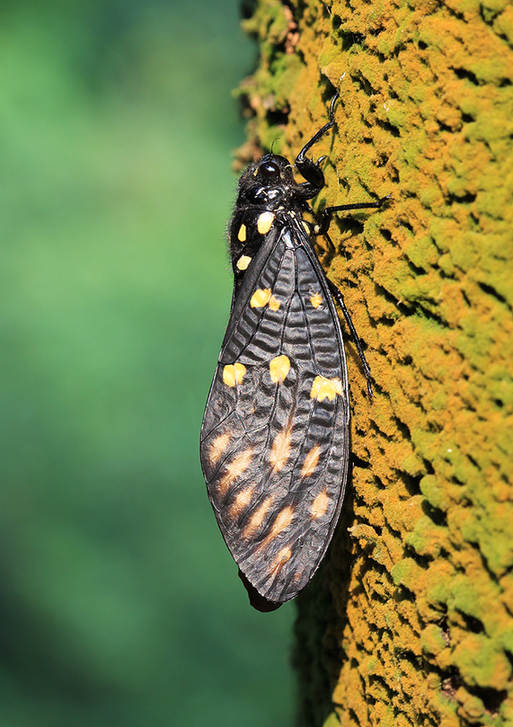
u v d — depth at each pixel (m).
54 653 0.62
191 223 0.98
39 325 0.85
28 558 0.68
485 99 0.30
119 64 1.13
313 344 0.33
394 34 0.31
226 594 0.66
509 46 0.30
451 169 0.31
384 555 0.32
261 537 0.32
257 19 0.37
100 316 0.86
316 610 0.34
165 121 1.10
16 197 0.98
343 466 0.32
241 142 1.09
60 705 0.59
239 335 0.33
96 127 1.07
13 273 0.90
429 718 0.31
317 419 0.32
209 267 0.93
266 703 0.59
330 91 0.33
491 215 0.30
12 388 0.79
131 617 0.64
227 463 0.33
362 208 0.32
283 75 0.35
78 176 1.01
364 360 0.32
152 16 1.17
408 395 0.31
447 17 0.31
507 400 0.30
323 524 0.32
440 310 0.31
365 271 0.32
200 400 0.81
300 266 0.33
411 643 0.31
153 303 0.88
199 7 1.19
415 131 0.31
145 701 0.59
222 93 1.14
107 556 0.68
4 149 1.00
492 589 0.30
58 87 1.08
